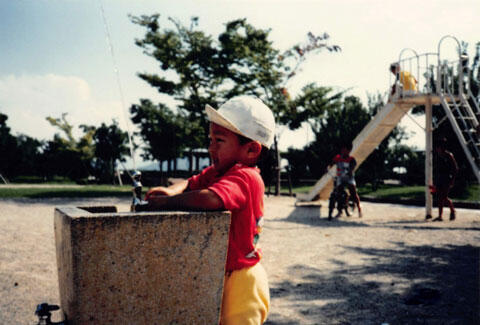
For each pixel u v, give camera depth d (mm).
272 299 3857
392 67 10945
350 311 3518
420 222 9469
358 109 21234
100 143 31328
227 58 17766
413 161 24578
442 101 9844
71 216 1017
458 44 10039
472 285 4219
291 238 7227
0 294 3891
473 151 9758
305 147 24062
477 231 7859
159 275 1102
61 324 1081
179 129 26359
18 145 40875
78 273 1005
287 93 18375
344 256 5742
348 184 10680
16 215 9938
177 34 18141
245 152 1447
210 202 1213
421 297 3863
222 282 1190
